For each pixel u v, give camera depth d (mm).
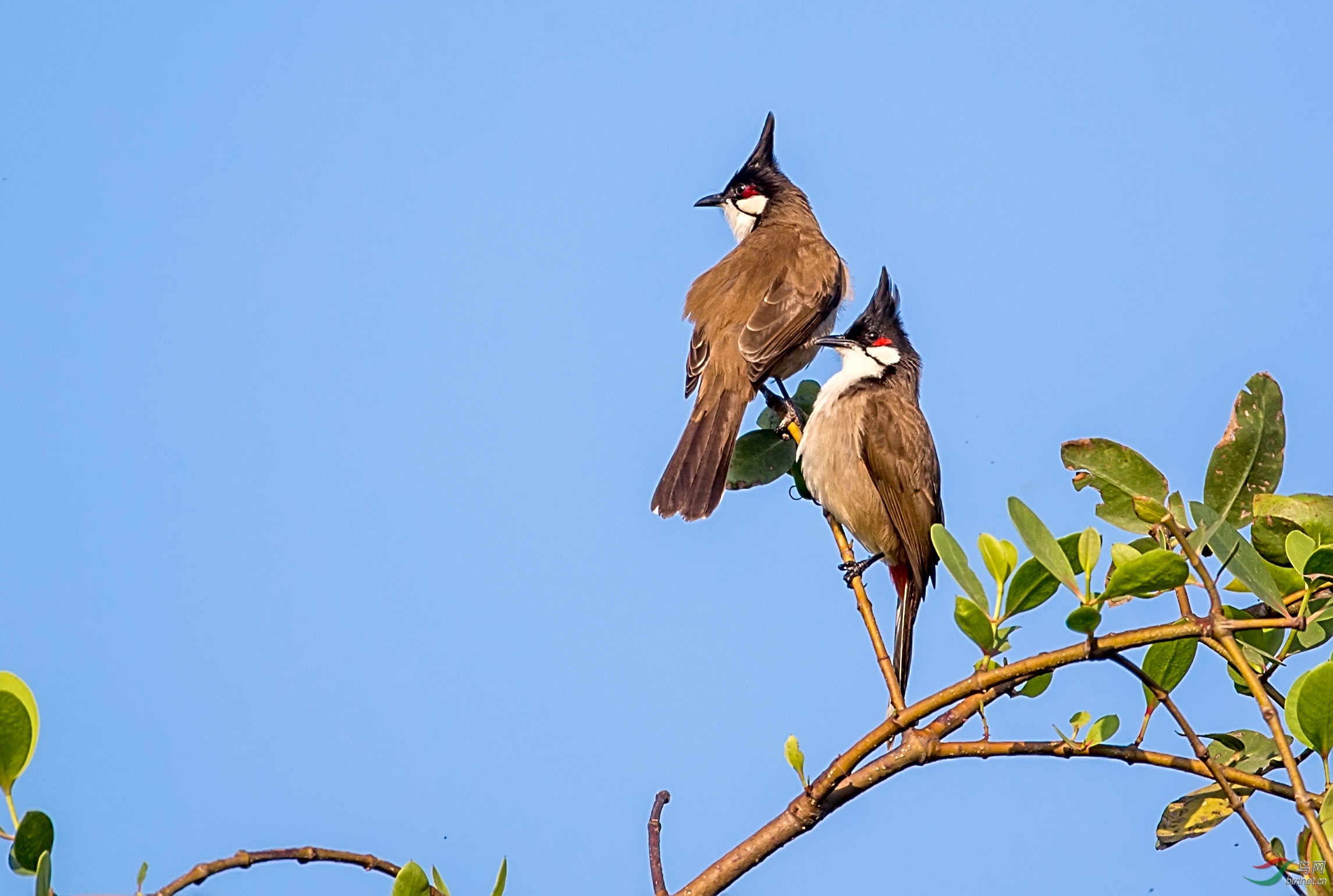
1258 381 6250
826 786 5094
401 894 4676
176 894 4773
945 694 5023
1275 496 5918
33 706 4566
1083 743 5141
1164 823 5941
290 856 4992
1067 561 4996
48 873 4242
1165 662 5859
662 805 5742
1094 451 6172
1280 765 5785
